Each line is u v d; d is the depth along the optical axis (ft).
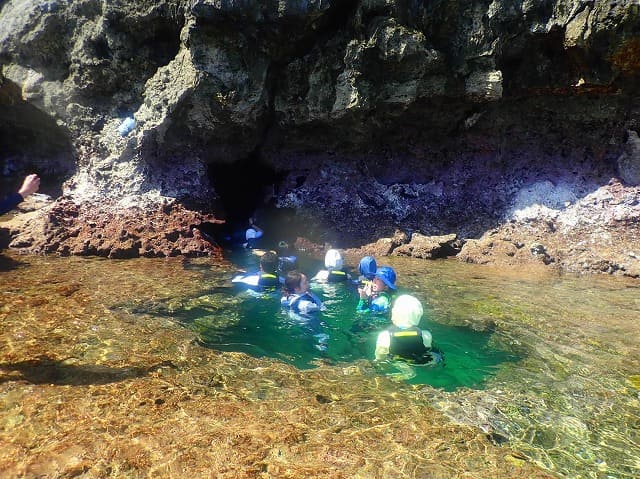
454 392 14.11
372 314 19.48
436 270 27.61
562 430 12.37
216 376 14.35
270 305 20.52
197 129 30.99
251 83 29.68
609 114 30.91
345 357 16.34
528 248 29.40
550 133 32.91
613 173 31.24
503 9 28.22
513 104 32.42
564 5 27.63
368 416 12.58
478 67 29.53
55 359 14.69
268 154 35.04
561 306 21.63
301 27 28.30
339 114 30.37
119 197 29.99
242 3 26.94
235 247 31.60
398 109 31.04
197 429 11.61
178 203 30.42
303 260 29.76
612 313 20.80
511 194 32.96
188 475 10.10
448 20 28.84
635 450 11.63
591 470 10.85
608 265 27.48
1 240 27.73
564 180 32.12
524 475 10.55
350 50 28.58
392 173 35.58
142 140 30.12
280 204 34.55
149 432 11.39
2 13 36.19
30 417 11.75
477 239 31.68
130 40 31.55
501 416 12.91
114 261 26.17
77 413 12.00
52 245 26.94
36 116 35.47
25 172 36.86
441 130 34.14
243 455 10.75
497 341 17.83
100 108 33.06
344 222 33.68
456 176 34.58
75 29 32.40
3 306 18.62
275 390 13.74
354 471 10.42
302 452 10.96
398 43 27.89
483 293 23.36
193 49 28.40
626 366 15.98
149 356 15.29
